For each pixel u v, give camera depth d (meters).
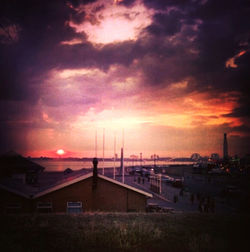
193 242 10.53
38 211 25.62
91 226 12.55
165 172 115.06
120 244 9.94
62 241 10.41
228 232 12.69
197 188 64.88
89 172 26.78
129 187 26.64
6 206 25.28
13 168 44.53
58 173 74.81
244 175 90.31
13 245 9.80
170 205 41.66
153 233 11.75
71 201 25.98
